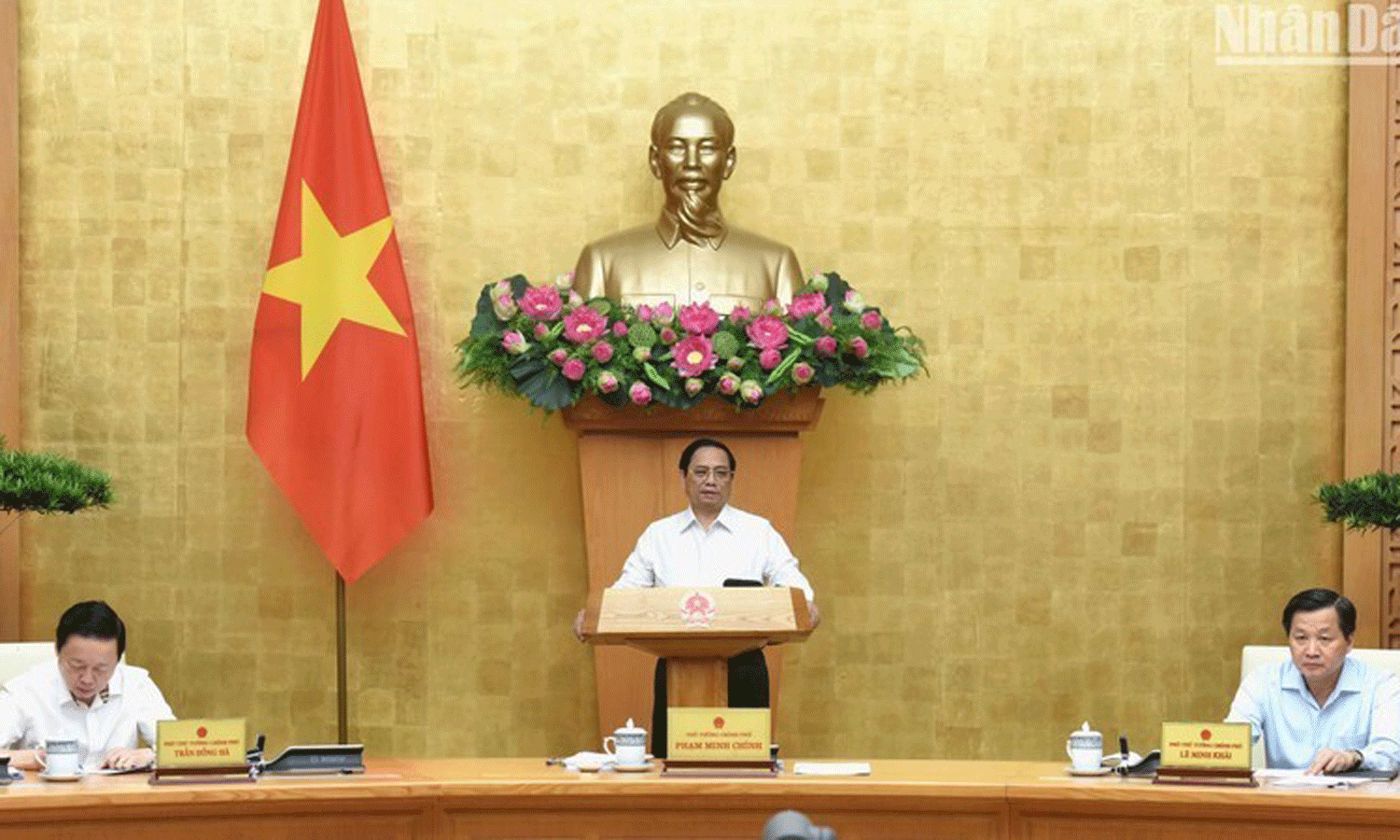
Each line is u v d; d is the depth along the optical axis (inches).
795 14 299.6
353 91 283.9
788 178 298.7
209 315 295.7
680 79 299.6
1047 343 298.5
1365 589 291.0
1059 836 179.9
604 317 268.7
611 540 275.7
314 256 279.6
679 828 182.7
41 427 293.7
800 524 297.4
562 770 192.5
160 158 295.9
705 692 202.8
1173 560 297.1
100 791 172.9
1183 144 298.7
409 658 295.9
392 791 179.8
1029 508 297.6
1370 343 293.1
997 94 299.4
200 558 294.5
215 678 293.9
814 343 266.4
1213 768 179.6
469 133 298.5
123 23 296.2
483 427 297.4
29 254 294.4
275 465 276.4
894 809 182.1
